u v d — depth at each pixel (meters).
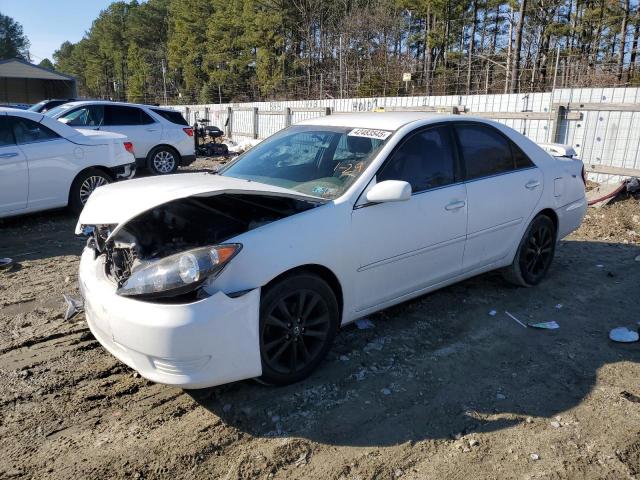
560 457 2.71
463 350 3.81
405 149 3.86
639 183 9.11
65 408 3.11
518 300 4.74
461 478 2.57
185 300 2.79
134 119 11.90
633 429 2.94
